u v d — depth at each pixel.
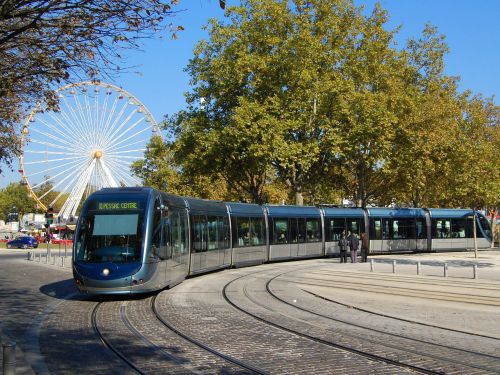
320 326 12.05
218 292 17.97
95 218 16.75
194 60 38.88
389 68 40.47
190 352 9.43
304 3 38.06
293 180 40.03
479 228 43.88
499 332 11.62
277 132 34.72
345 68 39.50
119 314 13.64
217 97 37.97
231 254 26.80
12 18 8.95
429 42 43.66
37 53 9.95
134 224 16.58
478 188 38.97
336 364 8.60
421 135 39.72
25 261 38.03
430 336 11.19
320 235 34.88
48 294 18.17
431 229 41.22
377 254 40.47
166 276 17.81
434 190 46.19
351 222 36.84
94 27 9.04
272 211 31.36
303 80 36.28
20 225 107.62
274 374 7.99
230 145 35.00
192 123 37.44
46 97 11.38
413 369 8.35
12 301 16.25
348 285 20.44
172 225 18.94
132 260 16.00
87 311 14.19
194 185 48.50
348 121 38.34
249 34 37.38
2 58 10.35
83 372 8.12
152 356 9.13
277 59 36.44
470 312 14.37
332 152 37.78
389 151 40.28
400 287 19.86
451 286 20.25
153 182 52.53
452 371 8.28
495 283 21.22
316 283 21.03
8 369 5.45
